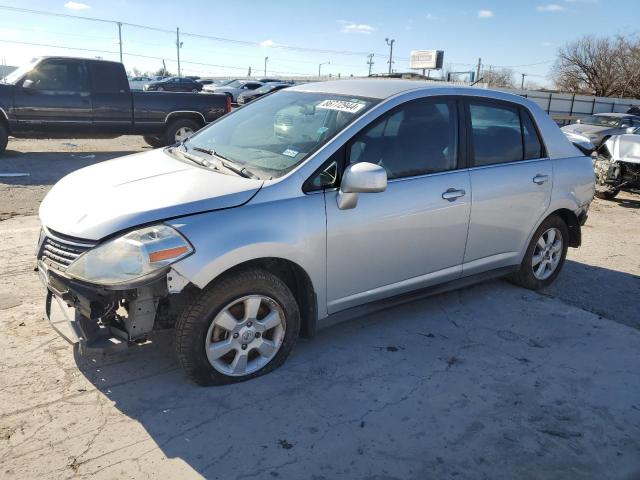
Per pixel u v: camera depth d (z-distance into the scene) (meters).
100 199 3.13
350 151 3.48
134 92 11.73
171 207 2.95
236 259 2.98
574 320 4.41
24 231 5.87
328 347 3.77
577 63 55.53
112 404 3.02
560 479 2.67
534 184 4.55
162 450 2.70
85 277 2.82
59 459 2.61
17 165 10.15
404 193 3.69
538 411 3.19
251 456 2.70
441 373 3.53
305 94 4.22
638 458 2.84
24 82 10.67
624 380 3.57
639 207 9.52
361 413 3.07
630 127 17.38
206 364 3.11
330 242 3.37
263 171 3.39
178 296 3.07
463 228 4.09
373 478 2.61
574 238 5.16
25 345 3.54
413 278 3.93
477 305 4.60
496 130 4.37
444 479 2.63
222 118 4.53
